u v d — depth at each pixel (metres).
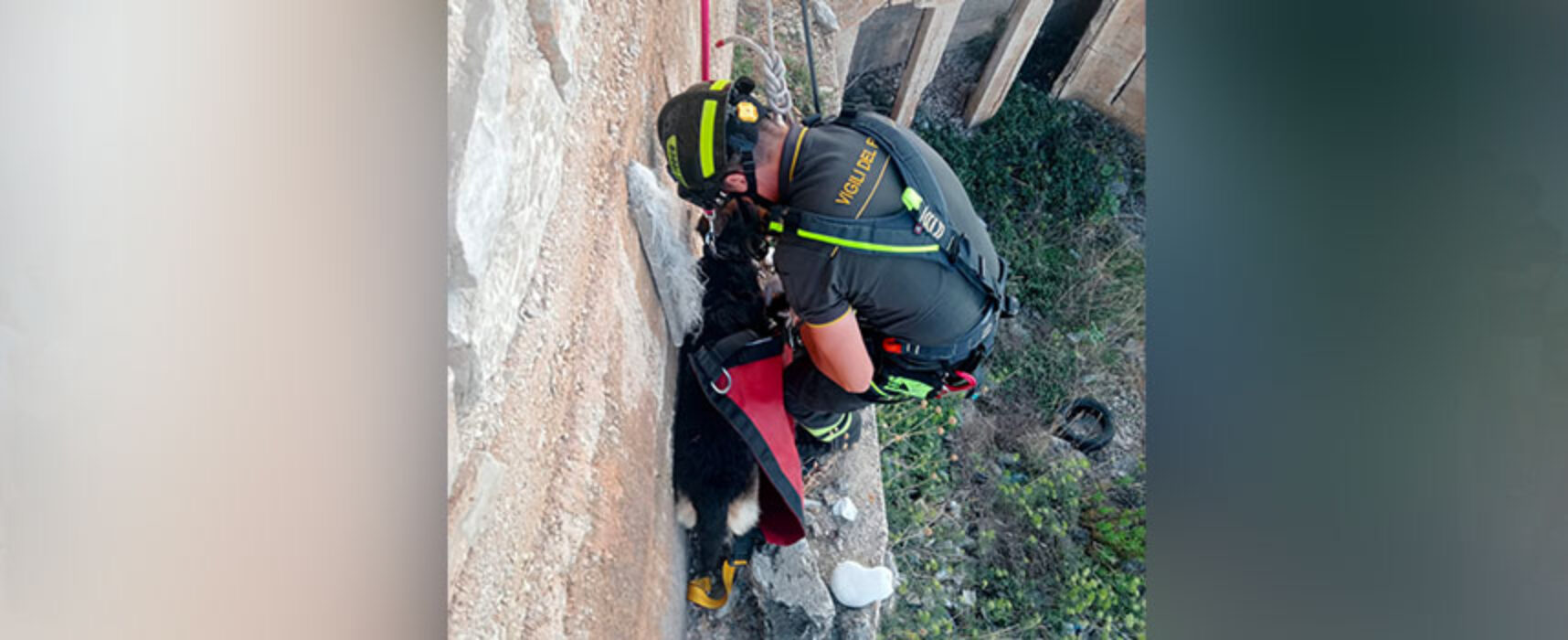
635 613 1.33
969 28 3.69
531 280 0.99
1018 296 3.83
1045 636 2.94
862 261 1.36
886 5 3.01
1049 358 3.71
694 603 1.75
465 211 0.76
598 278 1.24
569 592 1.10
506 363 0.91
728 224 1.66
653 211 1.44
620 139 1.38
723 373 1.60
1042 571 3.11
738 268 1.69
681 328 1.59
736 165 1.34
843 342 1.44
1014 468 3.38
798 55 2.74
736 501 1.68
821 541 2.05
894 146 1.38
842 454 2.17
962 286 1.46
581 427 1.16
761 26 2.69
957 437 3.28
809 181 1.34
